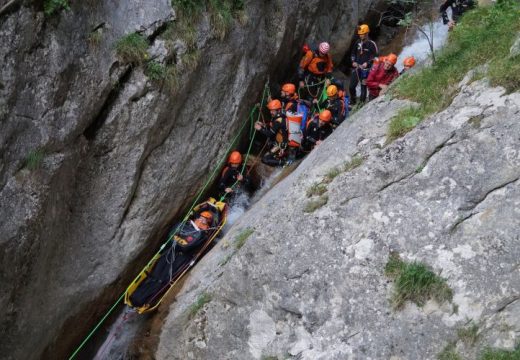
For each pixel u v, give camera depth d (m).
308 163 6.92
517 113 5.20
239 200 8.20
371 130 6.20
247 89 7.94
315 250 5.53
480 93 5.55
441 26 10.73
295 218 5.79
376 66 8.62
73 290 6.21
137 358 6.66
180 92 6.68
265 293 5.68
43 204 5.29
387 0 10.92
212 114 7.45
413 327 4.99
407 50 10.71
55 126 5.38
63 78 5.42
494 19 6.57
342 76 10.55
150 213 6.85
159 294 6.93
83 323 6.61
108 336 7.04
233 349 5.82
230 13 7.25
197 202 7.75
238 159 7.90
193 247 7.07
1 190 4.90
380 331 5.09
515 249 4.84
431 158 5.40
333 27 10.17
